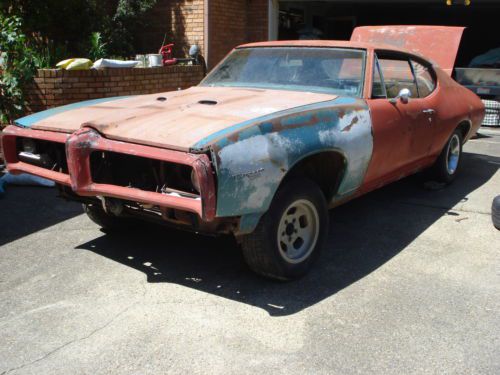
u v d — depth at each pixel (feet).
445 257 14.16
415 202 19.04
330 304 11.50
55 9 28.60
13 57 22.77
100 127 11.44
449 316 11.05
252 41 38.27
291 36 43.52
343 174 13.10
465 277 12.93
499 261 13.93
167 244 14.90
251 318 10.87
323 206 12.73
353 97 14.21
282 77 15.49
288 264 12.08
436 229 16.31
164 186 10.74
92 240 15.17
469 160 25.94
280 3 41.11
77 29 30.48
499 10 51.90
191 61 33.17
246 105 12.63
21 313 11.05
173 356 9.55
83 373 9.07
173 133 10.75
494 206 16.20
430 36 24.22
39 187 20.25
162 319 10.81
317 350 9.78
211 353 9.66
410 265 13.61
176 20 34.60
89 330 10.39
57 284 12.39
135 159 11.28
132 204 11.71
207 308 11.27
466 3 40.60
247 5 37.76
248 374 9.06
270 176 10.77
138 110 12.65
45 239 15.23
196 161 9.84
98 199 12.70
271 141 10.91
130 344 9.92
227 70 16.67
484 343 10.07
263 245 11.48
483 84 34.40
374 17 55.57
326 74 15.05
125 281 12.55
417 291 12.16
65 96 22.89
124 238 15.33
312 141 11.75
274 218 11.39
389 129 14.56
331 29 50.60
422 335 10.31
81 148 11.35
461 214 17.75
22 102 22.56
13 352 9.68
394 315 11.06
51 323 10.66
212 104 12.94
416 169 18.01
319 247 12.98
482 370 9.24
